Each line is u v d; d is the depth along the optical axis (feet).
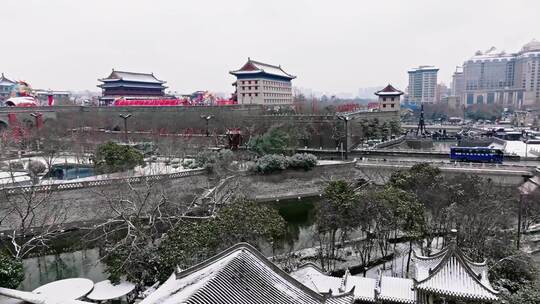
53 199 189.98
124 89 600.39
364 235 177.78
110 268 129.90
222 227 126.21
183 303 59.93
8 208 174.19
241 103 481.05
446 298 94.79
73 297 115.75
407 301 102.63
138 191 182.60
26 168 263.08
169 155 279.08
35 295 102.78
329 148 364.79
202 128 378.94
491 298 87.76
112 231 163.32
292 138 321.32
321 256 145.48
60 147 309.42
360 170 278.67
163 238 140.15
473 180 193.77
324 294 79.41
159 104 445.37
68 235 185.88
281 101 581.12
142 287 127.85
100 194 187.21
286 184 260.21
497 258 132.05
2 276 108.06
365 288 108.99
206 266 80.43
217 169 246.06
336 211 149.18
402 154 327.26
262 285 70.79
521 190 190.90
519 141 428.56
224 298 63.77
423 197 175.01
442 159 307.58
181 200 203.31
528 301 104.06
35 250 172.55
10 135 313.53
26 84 543.39
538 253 148.77
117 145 240.53
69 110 441.68
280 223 139.13
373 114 447.01
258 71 494.59
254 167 257.34
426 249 150.71
